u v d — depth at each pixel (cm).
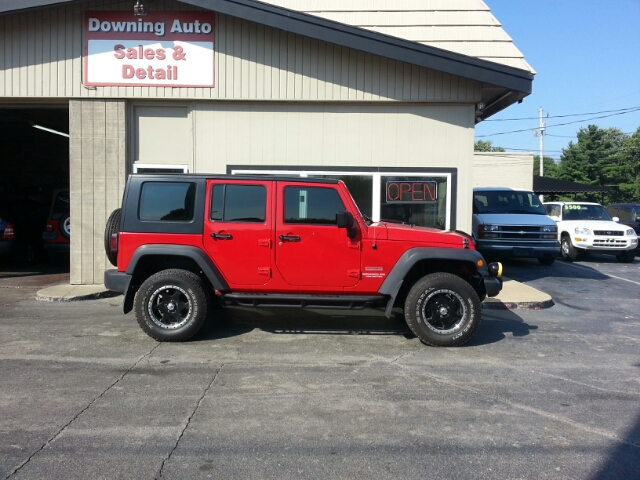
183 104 1065
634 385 562
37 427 442
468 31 1193
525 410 492
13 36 1030
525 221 1386
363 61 1048
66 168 1944
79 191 1050
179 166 1069
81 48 1035
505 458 402
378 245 681
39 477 366
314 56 1048
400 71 1050
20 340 694
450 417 474
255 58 1045
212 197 684
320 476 373
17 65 1033
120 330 747
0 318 815
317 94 1050
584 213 1814
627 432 449
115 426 445
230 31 1041
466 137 1068
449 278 679
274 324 791
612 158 5231
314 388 538
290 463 390
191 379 559
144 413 472
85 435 429
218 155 1066
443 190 1074
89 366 596
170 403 495
